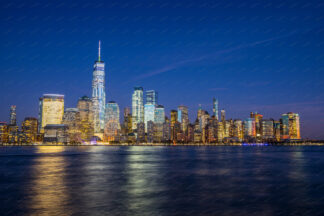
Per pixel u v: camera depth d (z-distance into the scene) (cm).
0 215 3008
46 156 17200
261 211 3209
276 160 12912
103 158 15025
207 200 3794
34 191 4453
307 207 3406
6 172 7569
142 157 16038
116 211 3184
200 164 10469
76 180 5881
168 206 3438
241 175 6794
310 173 7238
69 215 3009
